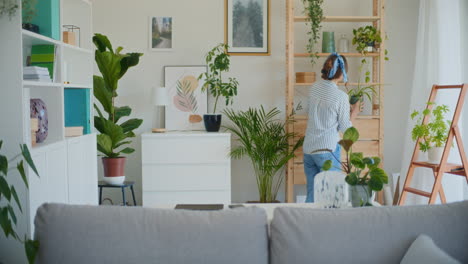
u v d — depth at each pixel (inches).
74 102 150.7
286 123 189.8
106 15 202.2
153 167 188.2
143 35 203.3
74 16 152.9
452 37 163.6
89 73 153.0
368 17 186.2
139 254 65.6
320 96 156.2
